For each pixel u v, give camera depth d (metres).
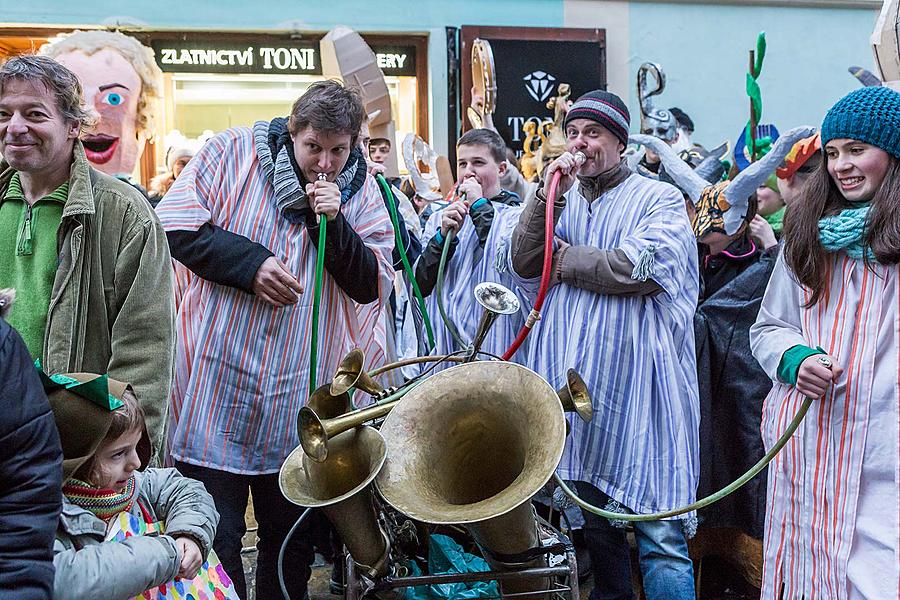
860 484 2.35
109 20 6.71
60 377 1.88
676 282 2.90
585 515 3.02
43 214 2.31
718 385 3.46
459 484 2.27
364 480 2.15
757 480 3.37
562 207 2.94
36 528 1.53
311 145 2.77
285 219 2.84
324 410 2.36
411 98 7.25
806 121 7.74
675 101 7.53
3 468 1.52
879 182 2.37
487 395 2.25
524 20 7.24
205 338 2.81
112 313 2.34
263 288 2.74
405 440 2.20
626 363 2.93
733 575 3.77
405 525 2.37
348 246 2.81
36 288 2.29
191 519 2.09
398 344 3.58
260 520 2.97
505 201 3.81
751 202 3.49
